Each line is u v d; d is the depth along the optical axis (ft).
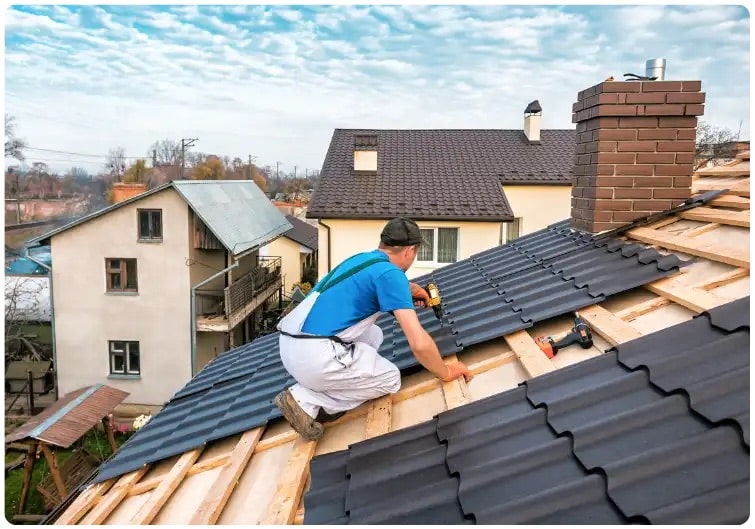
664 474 5.82
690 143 15.02
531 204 56.85
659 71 15.58
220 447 10.94
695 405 6.74
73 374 52.70
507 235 57.82
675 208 14.94
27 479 34.60
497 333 11.21
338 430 9.83
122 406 52.13
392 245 9.46
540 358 9.79
